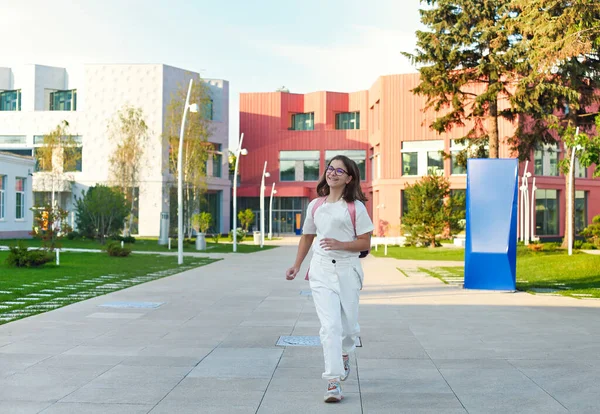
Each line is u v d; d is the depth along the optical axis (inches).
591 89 1047.6
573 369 229.8
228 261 970.7
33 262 707.4
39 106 2549.2
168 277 652.1
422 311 402.6
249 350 264.5
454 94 1092.5
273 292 508.4
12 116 2443.4
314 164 2716.5
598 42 705.6
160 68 2359.7
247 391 196.1
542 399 187.5
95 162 2389.3
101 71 2381.9
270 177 2751.0
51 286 519.8
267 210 2785.4
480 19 1071.0
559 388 200.8
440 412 173.9
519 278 676.1
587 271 690.2
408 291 537.6
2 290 479.8
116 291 503.5
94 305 411.2
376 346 277.4
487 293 522.0
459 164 1198.3
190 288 536.7
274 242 1990.7
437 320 360.8
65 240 1631.4
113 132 2156.7
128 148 2050.9
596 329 327.3
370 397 190.1
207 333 307.4
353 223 188.7
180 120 2015.3
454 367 233.8
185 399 185.9
